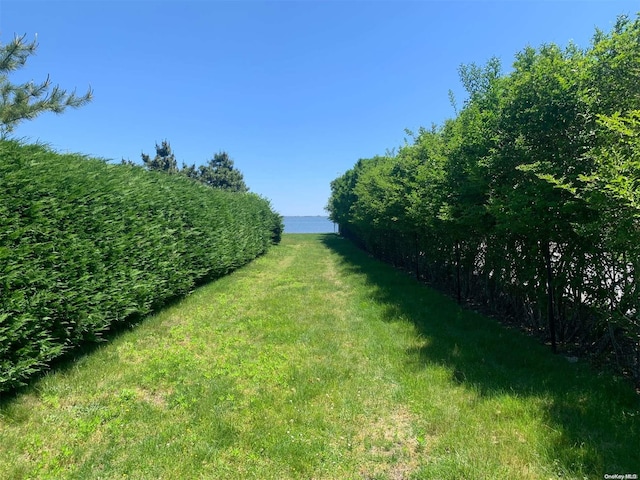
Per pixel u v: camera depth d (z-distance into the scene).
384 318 7.10
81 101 8.99
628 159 3.40
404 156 12.45
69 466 2.89
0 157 4.28
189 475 2.78
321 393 4.09
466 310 7.71
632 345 4.35
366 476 2.82
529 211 4.63
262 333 6.29
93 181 5.78
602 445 2.99
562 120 4.64
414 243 12.34
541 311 5.83
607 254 4.40
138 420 3.55
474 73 8.13
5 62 8.15
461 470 2.78
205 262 10.41
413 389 4.13
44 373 4.50
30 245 4.29
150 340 5.93
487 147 6.06
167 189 8.71
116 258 5.99
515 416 3.50
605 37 4.97
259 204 20.41
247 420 3.54
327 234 46.19
